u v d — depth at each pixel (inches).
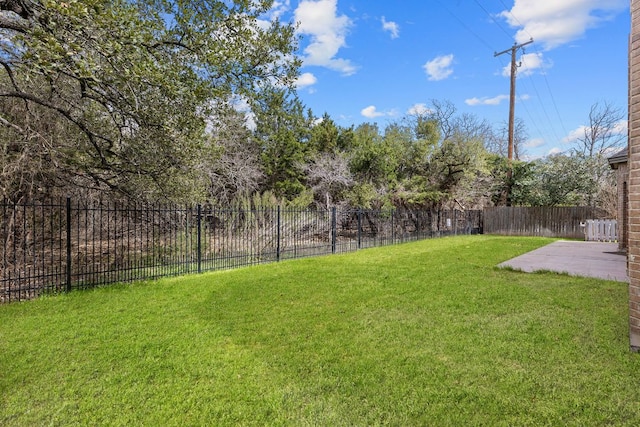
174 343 142.1
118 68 193.3
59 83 262.4
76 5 154.3
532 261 335.3
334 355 129.8
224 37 251.3
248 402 100.7
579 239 627.5
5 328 158.6
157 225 358.6
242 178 564.1
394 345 137.9
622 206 404.2
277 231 395.9
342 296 210.4
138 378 114.1
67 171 295.9
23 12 186.2
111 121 295.9
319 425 90.4
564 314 170.6
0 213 259.9
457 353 129.4
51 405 99.0
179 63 239.9
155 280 264.2
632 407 94.8
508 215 723.4
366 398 102.0
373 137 809.5
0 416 94.0
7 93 222.5
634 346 130.2
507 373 113.8
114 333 153.0
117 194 328.2
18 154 265.7
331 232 464.4
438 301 196.1
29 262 310.8
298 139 730.2
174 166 302.2
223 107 284.5
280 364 123.4
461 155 682.2
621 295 203.6
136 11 213.5
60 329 157.6
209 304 197.5
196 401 101.1
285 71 295.3
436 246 482.6
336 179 613.6
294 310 184.4
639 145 131.6
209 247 354.6
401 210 592.4
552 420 90.3
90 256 360.5
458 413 94.1
